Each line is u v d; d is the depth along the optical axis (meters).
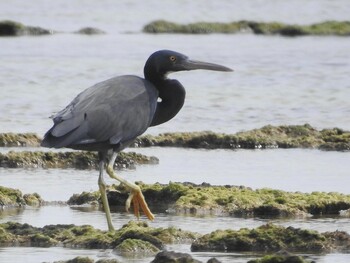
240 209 15.08
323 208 15.17
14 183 17.19
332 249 12.56
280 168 18.89
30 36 41.97
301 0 56.16
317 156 20.31
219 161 19.67
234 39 43.19
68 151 19.67
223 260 12.05
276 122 24.59
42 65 32.38
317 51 38.12
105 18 48.78
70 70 31.47
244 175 18.12
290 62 34.50
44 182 17.36
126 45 39.56
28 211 15.18
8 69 31.20
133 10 51.66
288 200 15.27
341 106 26.55
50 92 27.52
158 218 14.69
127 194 15.75
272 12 52.72
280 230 12.80
